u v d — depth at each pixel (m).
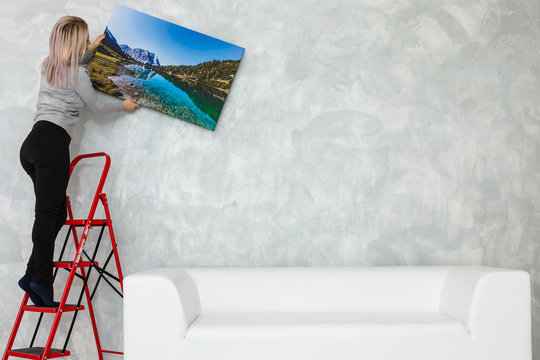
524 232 3.17
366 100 3.14
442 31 3.22
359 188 3.10
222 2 3.12
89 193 3.01
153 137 3.05
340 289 2.74
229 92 3.08
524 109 3.24
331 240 3.07
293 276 2.75
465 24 3.23
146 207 3.02
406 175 3.13
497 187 3.18
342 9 3.17
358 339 2.29
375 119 3.14
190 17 3.10
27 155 2.63
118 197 3.01
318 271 2.78
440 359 2.32
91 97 2.78
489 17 3.26
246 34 3.11
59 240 2.99
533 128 3.24
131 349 2.24
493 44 3.25
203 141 3.06
